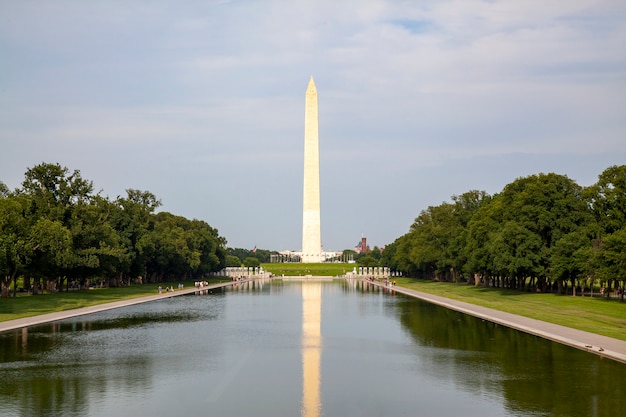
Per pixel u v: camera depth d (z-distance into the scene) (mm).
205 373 37531
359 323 63156
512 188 109188
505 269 98750
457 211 144000
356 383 34750
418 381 35062
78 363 40562
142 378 36156
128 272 129375
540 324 57312
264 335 54250
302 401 30984
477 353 43500
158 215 174625
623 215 89125
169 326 60750
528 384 33469
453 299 93062
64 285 129750
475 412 28562
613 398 30203
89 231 100312
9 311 71438
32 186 99688
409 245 168625
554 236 92625
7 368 38938
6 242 79250
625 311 68812
